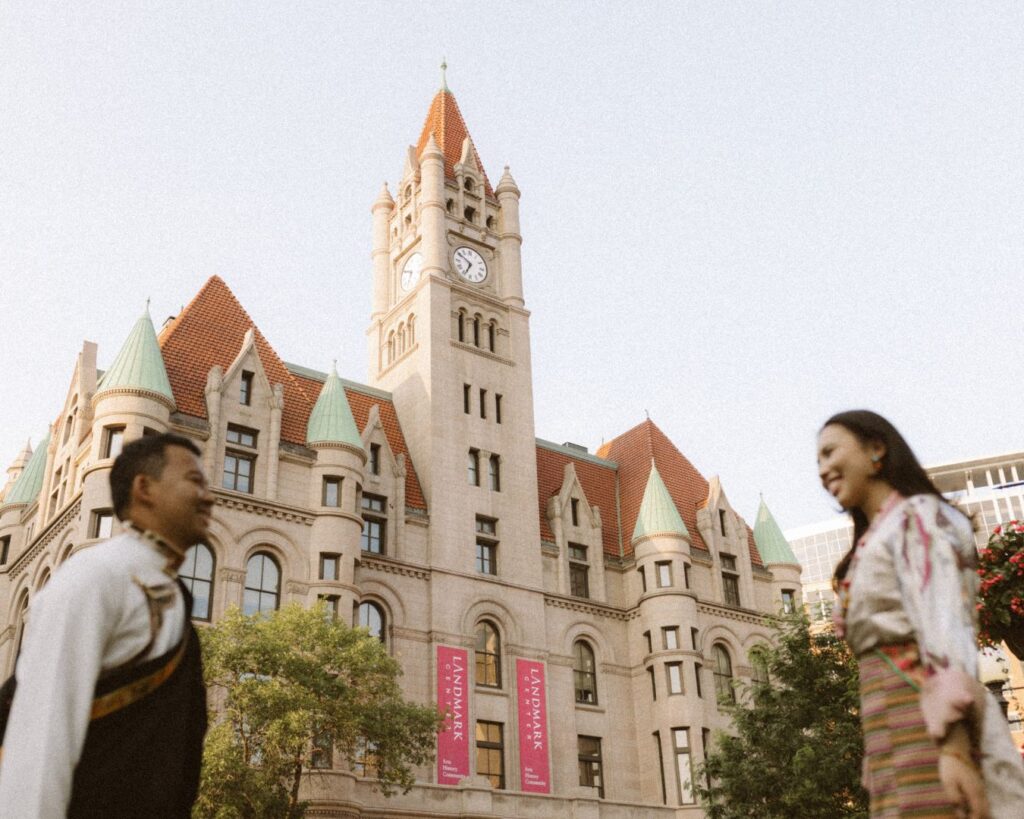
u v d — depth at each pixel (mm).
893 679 4246
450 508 57344
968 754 3809
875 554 4359
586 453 72938
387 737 35312
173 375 48812
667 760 57469
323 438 51000
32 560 51188
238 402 49375
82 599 3982
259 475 48562
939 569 4109
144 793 4082
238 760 30797
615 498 70812
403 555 54062
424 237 66188
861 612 4383
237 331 54250
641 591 63375
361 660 34750
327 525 48938
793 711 36406
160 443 4781
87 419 50375
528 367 66188
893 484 4695
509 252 69625
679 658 59812
